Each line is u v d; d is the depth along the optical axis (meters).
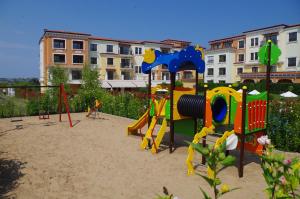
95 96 16.56
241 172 5.59
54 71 19.94
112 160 6.59
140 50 56.00
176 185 5.10
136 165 6.24
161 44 57.78
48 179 5.28
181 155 7.09
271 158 1.97
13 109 14.56
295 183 1.95
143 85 53.09
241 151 5.61
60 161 6.43
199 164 6.33
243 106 5.61
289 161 1.93
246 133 5.77
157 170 5.92
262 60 6.54
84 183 5.12
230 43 53.47
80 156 6.88
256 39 46.72
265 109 6.42
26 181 5.14
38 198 4.44
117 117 13.84
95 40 50.72
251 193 4.79
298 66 40.56
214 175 1.83
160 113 7.65
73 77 47.91
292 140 7.66
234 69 51.62
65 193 4.66
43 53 49.31
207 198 1.93
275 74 39.66
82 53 48.69
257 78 43.03
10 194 4.55
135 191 4.80
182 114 7.28
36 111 14.89
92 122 12.17
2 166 5.94
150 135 7.53
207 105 6.26
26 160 6.44
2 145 7.84
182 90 8.02
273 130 7.98
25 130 10.17
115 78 53.03
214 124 6.62
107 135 9.41
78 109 16.23
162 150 7.57
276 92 34.19
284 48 42.28
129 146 7.95
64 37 47.06
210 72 55.16
